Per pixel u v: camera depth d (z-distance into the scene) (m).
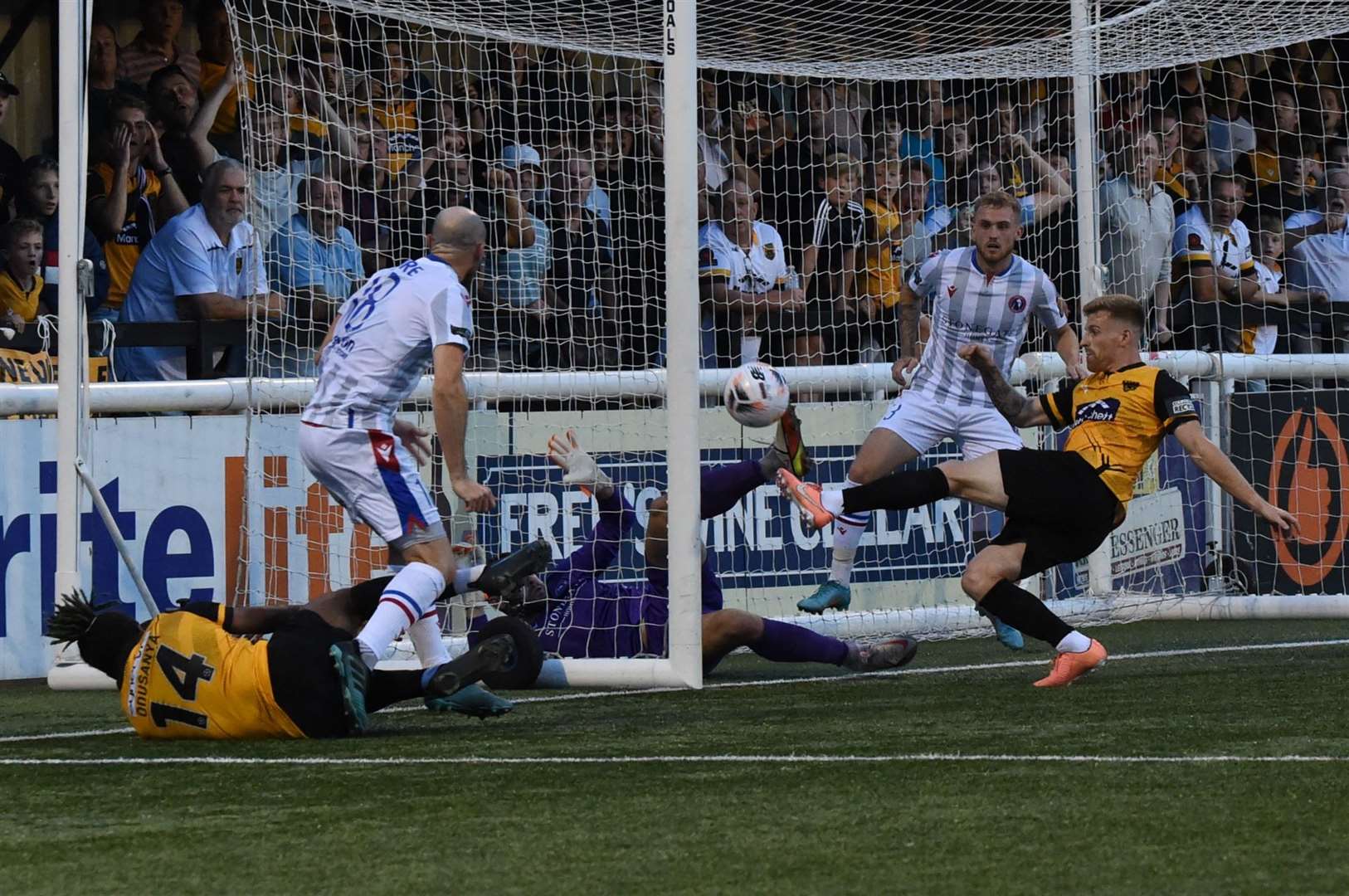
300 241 32.28
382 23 33.03
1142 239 35.50
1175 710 17.48
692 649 20.97
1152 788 12.52
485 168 34.34
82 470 23.11
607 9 28.55
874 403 29.94
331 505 26.44
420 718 18.28
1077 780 12.98
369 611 18.39
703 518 22.08
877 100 37.31
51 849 11.23
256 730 16.30
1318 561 30.77
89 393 25.53
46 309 33.62
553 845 10.95
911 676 21.97
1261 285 38.88
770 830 11.25
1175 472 30.89
